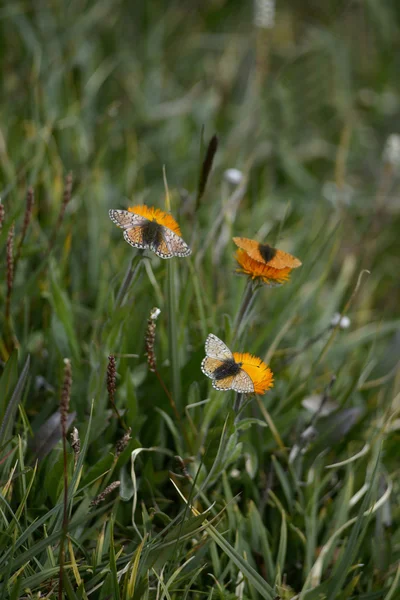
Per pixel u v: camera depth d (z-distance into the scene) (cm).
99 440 120
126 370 120
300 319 136
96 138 158
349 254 164
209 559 117
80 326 131
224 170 177
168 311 119
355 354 137
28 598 110
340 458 126
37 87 150
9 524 113
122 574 112
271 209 178
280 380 129
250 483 120
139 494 120
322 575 118
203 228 147
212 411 118
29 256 129
